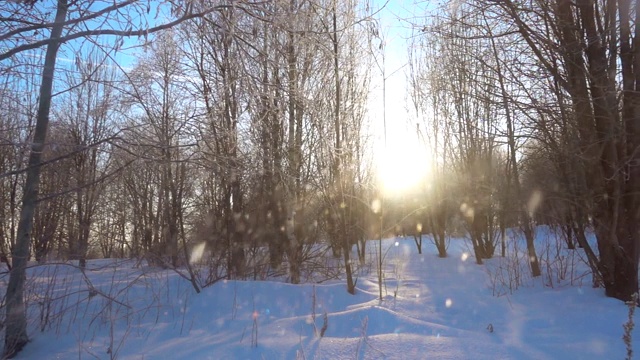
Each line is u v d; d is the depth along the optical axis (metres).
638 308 6.10
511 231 12.26
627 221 6.51
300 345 5.18
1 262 7.59
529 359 4.72
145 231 9.84
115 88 5.61
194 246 9.26
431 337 5.32
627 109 6.48
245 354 5.05
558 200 7.54
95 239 13.05
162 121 5.97
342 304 7.34
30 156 5.85
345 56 8.35
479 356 4.81
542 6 6.66
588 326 5.79
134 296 7.80
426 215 14.55
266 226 9.40
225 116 6.02
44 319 6.60
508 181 10.10
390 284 8.84
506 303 7.09
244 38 4.84
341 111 8.34
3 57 4.13
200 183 9.09
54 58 5.18
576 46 6.61
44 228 10.52
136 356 5.41
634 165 6.29
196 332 6.17
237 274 8.81
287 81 5.38
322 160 8.47
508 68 7.07
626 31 6.48
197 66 7.23
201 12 4.26
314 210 10.16
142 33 4.09
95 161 8.00
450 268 11.01
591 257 6.96
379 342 5.15
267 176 8.58
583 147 6.59
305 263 9.82
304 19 5.11
